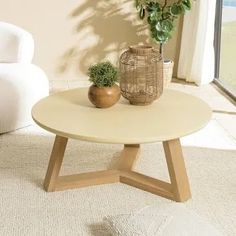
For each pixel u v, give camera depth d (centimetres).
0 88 273
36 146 271
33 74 299
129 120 199
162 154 261
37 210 199
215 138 290
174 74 442
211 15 385
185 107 218
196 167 244
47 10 406
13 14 402
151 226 174
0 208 200
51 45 419
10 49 305
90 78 211
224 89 395
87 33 421
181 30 426
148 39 434
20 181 225
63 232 183
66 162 249
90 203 206
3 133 287
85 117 203
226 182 228
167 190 211
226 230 185
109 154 262
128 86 217
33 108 215
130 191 218
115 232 176
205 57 401
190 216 183
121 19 422
